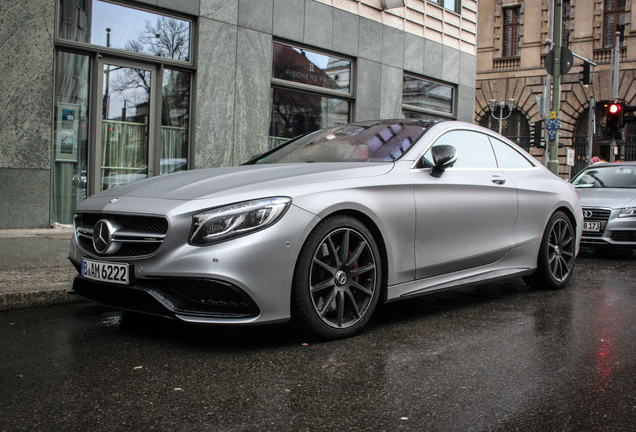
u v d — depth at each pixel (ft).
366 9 39.68
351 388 8.30
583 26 89.51
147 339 10.69
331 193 10.66
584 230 25.64
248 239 9.59
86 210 11.39
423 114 45.44
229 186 10.38
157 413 7.30
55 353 9.77
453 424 7.11
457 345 10.61
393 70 41.91
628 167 29.48
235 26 31.81
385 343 10.65
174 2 29.32
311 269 10.28
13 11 24.57
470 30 49.24
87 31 27.07
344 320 10.99
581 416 7.42
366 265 11.26
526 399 7.98
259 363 9.37
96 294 10.95
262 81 33.32
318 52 37.01
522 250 15.33
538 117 91.91
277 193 10.07
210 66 30.89
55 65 26.14
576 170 90.63
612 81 69.77
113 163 28.40
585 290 16.65
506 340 11.01
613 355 10.12
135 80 28.84
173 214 9.72
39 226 25.86
